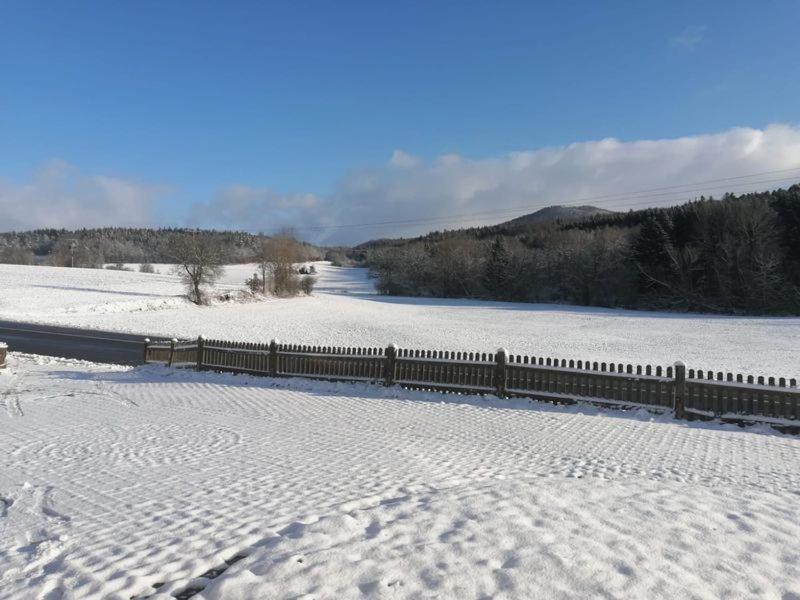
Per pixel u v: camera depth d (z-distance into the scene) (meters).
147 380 16.66
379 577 4.06
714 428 10.52
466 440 9.45
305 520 5.33
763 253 69.00
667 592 3.90
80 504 6.01
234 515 5.56
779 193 79.19
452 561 4.29
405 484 6.66
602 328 48.66
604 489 6.24
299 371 15.98
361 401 13.00
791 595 3.93
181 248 60.94
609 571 4.15
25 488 6.59
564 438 9.64
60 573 4.34
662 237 80.31
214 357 17.92
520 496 5.82
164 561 4.51
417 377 14.23
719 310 70.81
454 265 107.94
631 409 11.76
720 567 4.30
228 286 90.56
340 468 7.46
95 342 29.78
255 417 11.28
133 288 71.00
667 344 36.88
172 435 9.60
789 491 6.73
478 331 44.94
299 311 58.47
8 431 9.91
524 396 12.93
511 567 4.20
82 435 9.59
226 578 4.08
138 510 5.79
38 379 16.84
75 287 68.88
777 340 38.94
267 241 80.62
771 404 10.45
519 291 98.44
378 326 46.62
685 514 5.43
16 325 36.69
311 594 3.85
